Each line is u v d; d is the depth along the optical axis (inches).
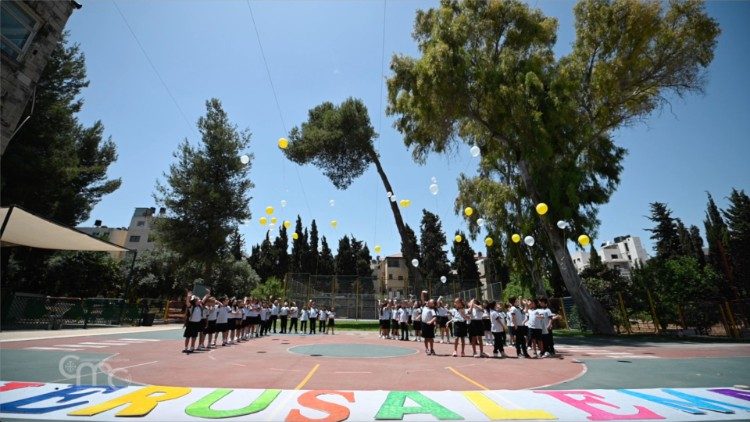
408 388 265.4
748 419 197.9
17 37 386.3
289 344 596.4
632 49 852.0
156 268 1609.3
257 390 247.0
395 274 2701.8
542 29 887.7
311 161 1290.6
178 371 319.0
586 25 904.3
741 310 810.2
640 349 550.3
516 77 810.2
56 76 1072.2
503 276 1819.6
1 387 244.7
